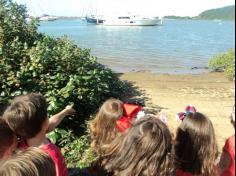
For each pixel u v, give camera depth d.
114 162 1.10
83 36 18.06
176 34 21.28
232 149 1.29
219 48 12.45
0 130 1.04
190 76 6.07
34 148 0.80
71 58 3.09
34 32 3.63
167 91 4.63
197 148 1.25
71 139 2.51
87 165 2.13
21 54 2.96
